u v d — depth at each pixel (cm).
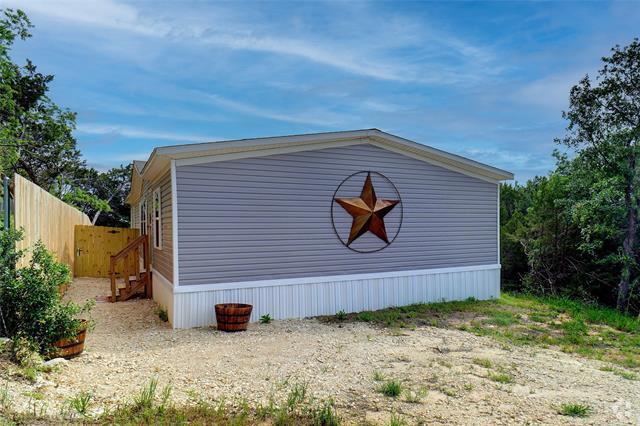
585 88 1242
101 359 561
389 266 955
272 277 827
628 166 1176
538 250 1472
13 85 2027
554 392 486
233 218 794
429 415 412
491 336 741
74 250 1412
